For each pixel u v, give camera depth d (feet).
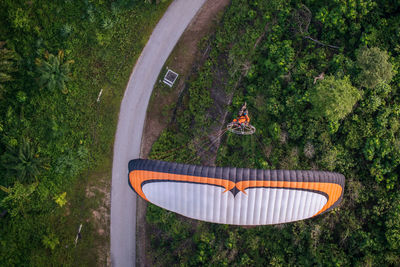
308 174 79.92
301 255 93.25
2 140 95.35
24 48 95.14
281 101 93.71
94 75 101.30
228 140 98.63
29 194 97.14
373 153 89.35
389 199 89.71
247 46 97.35
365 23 89.97
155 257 101.14
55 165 99.60
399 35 88.63
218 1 100.63
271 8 94.89
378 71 84.48
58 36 97.81
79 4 97.81
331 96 83.41
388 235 87.61
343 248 91.76
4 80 92.79
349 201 92.12
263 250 95.76
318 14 89.56
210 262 95.76
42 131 98.37
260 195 79.10
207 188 79.41
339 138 92.07
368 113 89.97
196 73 100.99
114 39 101.14
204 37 100.68
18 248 96.12
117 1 99.35
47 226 99.25
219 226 98.27
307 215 81.87
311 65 93.09
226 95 98.94
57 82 96.12
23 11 92.79
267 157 95.14
